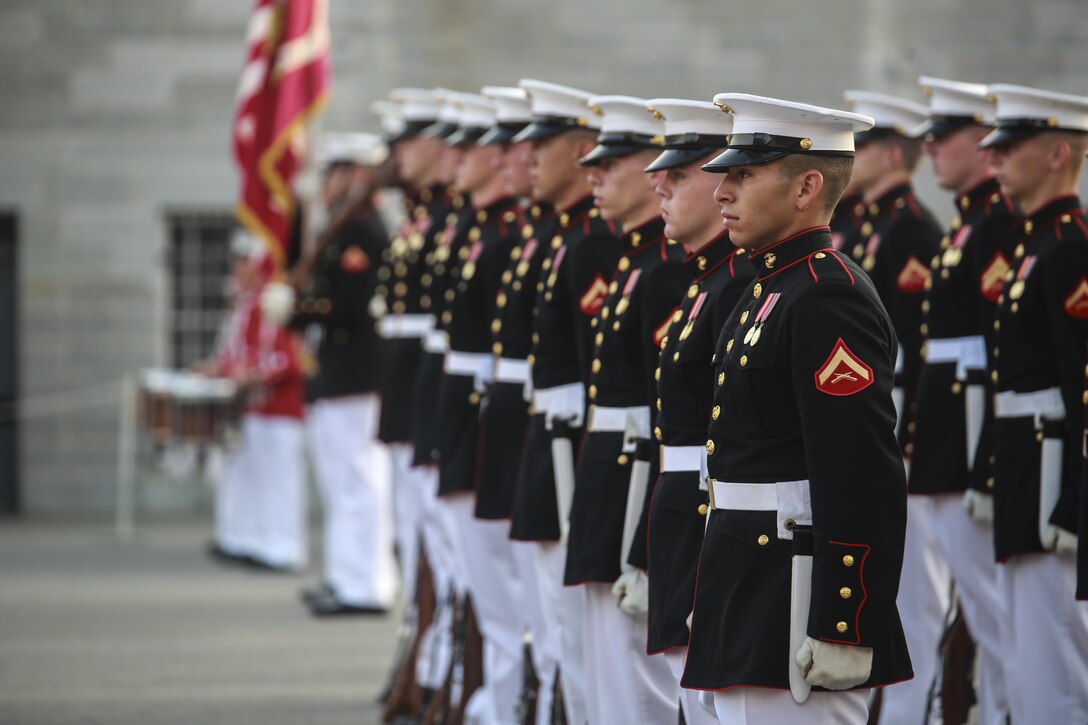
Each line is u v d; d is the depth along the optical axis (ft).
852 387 31.27
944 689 50.49
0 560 111.34
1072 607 43.45
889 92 101.35
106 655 75.87
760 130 32.99
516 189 52.13
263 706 64.85
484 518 52.21
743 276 36.47
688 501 37.35
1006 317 44.19
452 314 56.95
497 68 129.70
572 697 46.47
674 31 124.98
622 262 42.50
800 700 31.89
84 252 135.54
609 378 42.65
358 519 86.89
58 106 135.33
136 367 135.85
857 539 31.09
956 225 49.98
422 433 61.41
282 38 95.04
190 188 135.54
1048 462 43.29
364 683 69.56
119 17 135.23
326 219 86.33
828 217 33.58
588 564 42.24
